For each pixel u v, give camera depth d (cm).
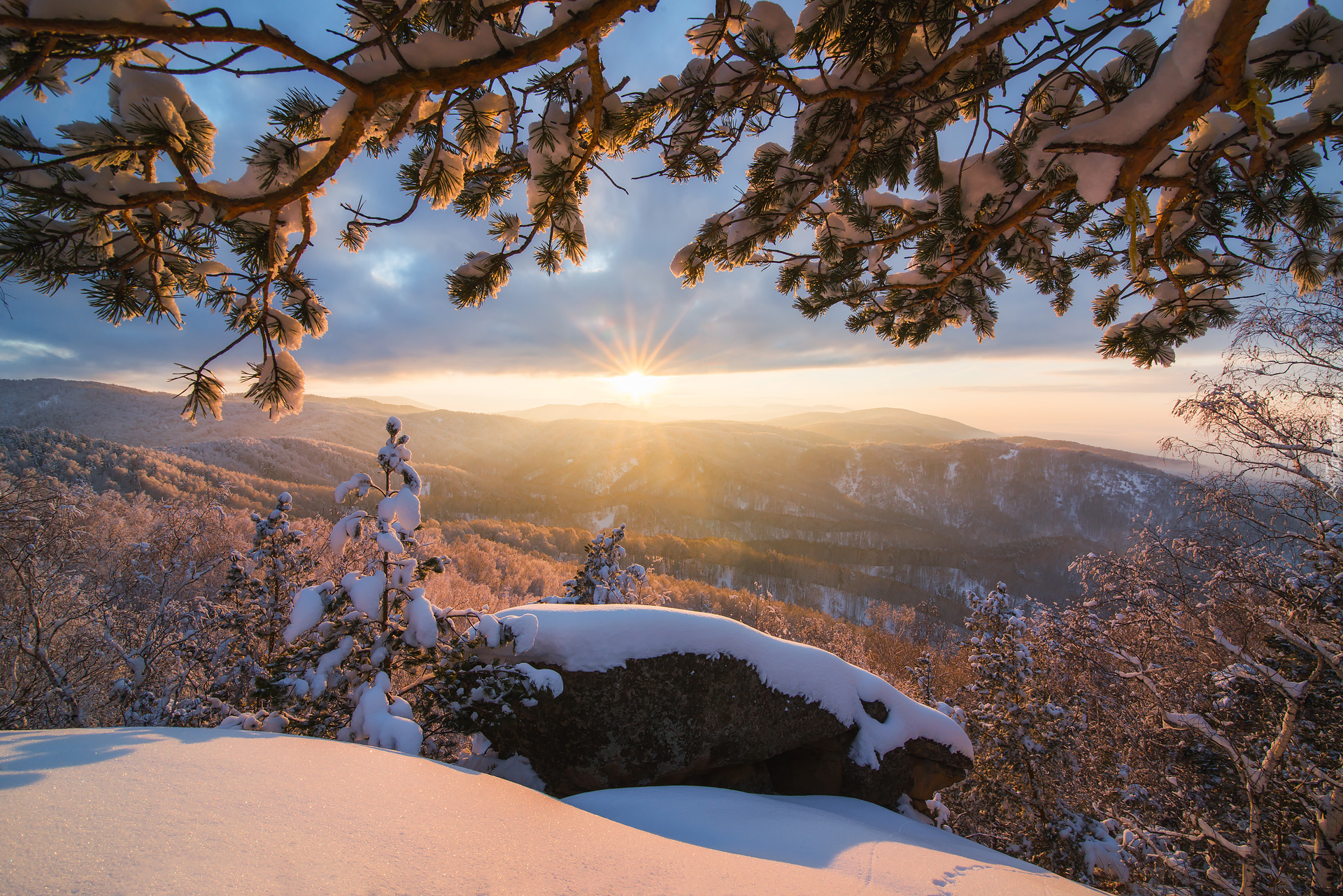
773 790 561
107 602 1083
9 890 115
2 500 1024
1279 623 690
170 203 158
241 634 755
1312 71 180
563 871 178
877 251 286
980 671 1066
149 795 172
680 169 251
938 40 192
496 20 194
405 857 163
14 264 141
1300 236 236
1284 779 756
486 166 246
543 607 534
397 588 464
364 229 236
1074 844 848
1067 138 143
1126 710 1153
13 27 109
